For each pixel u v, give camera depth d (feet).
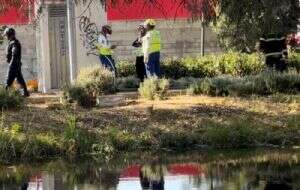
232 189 80.69
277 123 122.11
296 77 146.10
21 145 106.42
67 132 110.22
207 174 90.89
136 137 114.21
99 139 111.96
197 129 118.83
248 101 133.69
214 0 106.73
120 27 195.52
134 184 85.87
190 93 145.07
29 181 89.40
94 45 177.68
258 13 112.88
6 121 117.19
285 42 156.76
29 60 194.39
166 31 199.82
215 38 204.74
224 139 115.34
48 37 178.91
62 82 172.55
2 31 185.37
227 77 154.81
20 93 138.41
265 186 81.92
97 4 176.86
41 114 122.83
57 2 177.58
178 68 184.44
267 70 155.43
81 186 85.46
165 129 118.42
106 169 96.94
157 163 101.04
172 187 83.15
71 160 105.40
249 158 103.24
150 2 136.15
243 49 194.70
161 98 140.26
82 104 131.13
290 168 93.35
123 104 134.92
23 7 122.93
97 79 146.82
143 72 165.48
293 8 132.57
